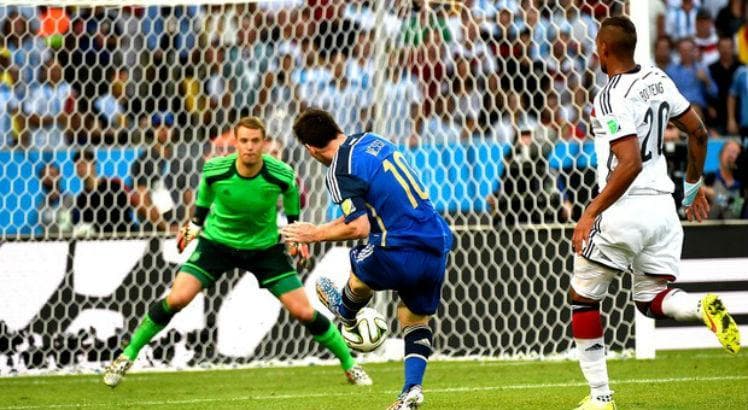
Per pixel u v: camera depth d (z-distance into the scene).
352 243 32.03
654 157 16.59
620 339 31.16
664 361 28.58
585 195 33.38
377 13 32.66
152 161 35.22
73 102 41.59
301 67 39.41
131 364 24.58
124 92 40.12
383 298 31.36
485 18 39.59
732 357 29.27
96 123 37.28
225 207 24.39
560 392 21.95
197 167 35.41
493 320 31.53
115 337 31.44
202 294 31.62
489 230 31.84
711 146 38.25
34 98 41.78
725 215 37.41
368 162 17.00
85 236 31.66
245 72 40.94
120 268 31.64
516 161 33.47
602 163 16.86
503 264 31.62
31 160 35.16
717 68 45.31
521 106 38.25
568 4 39.47
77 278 31.47
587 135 34.25
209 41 41.88
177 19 42.44
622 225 16.41
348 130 36.38
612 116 15.75
